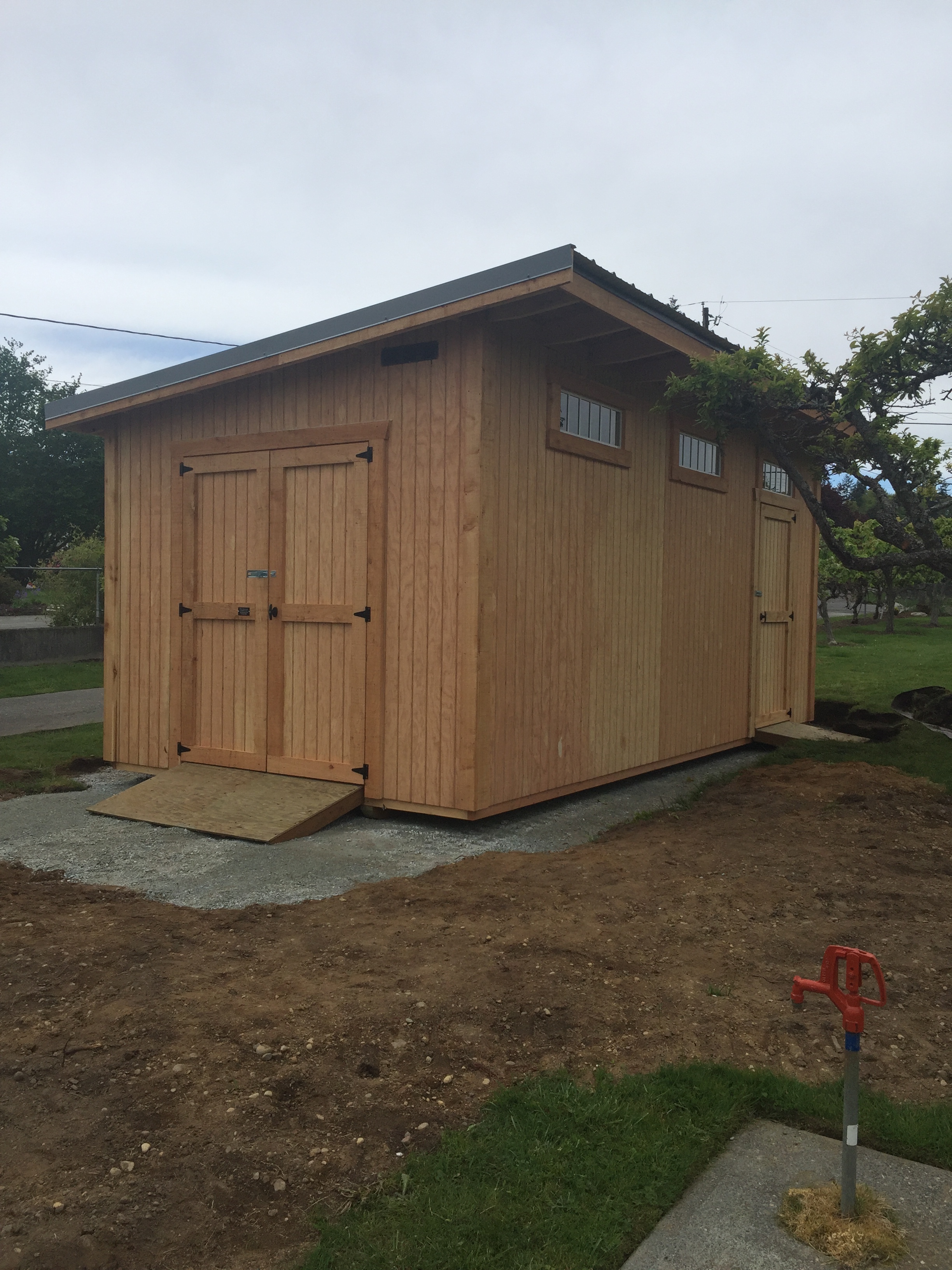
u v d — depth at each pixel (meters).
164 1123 2.75
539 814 7.02
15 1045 3.21
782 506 10.91
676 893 4.89
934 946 4.17
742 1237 2.30
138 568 8.16
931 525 7.38
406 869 5.47
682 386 7.24
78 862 5.55
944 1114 2.81
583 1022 3.41
